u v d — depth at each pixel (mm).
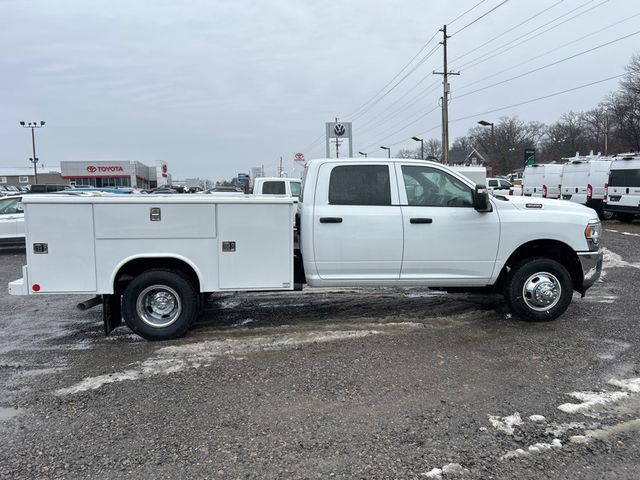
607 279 8586
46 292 5328
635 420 3613
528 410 3787
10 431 3596
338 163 5809
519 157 85375
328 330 5863
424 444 3328
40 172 101875
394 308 6875
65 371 4746
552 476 2961
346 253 5738
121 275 5539
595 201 20375
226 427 3596
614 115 60750
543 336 5539
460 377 4434
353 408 3863
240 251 5496
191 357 5039
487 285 6059
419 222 5750
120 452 3281
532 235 5898
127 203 5312
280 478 2977
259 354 5090
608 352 5008
